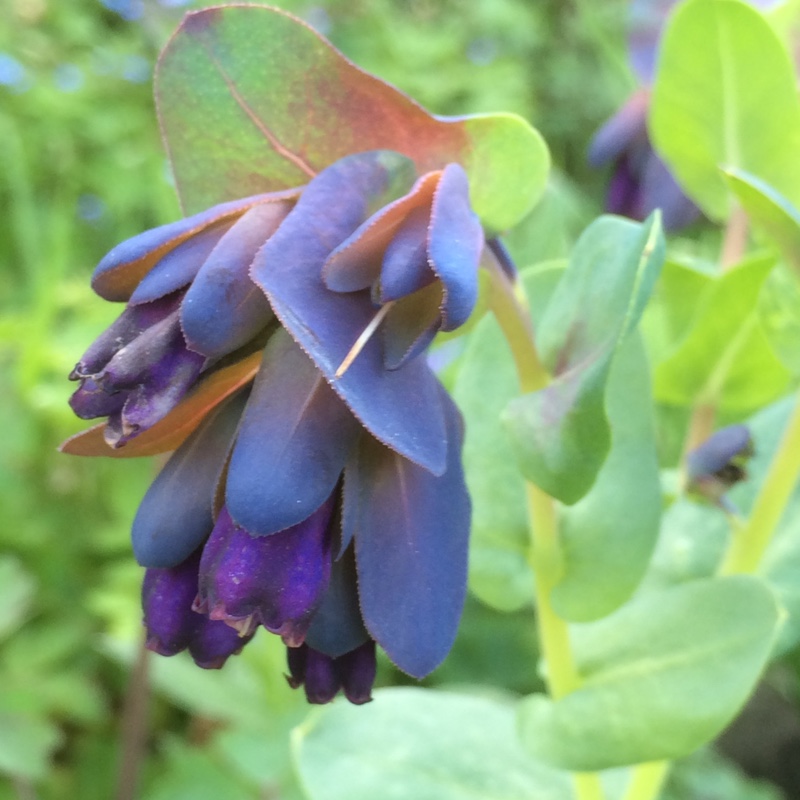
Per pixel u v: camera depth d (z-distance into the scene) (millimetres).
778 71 143
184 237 88
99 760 245
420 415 85
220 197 110
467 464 147
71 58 448
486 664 259
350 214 90
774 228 129
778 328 165
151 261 89
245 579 82
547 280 148
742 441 141
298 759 164
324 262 85
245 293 85
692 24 142
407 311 87
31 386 279
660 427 208
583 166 520
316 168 108
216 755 226
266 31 102
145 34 436
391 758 166
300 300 81
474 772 166
